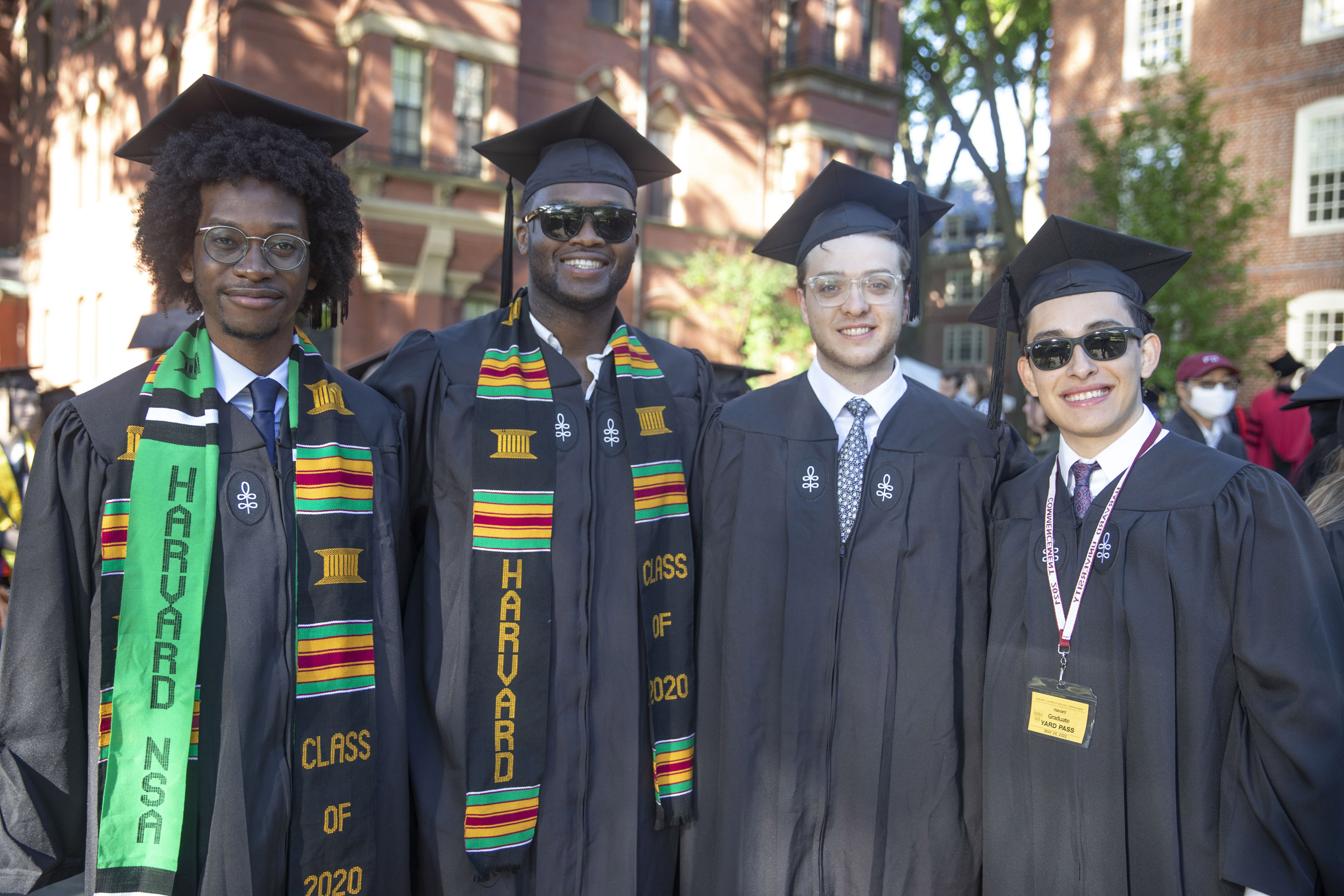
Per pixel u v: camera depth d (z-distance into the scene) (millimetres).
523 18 15664
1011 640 2363
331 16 13852
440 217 13961
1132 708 2139
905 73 25484
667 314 18109
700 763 2621
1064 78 17297
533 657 2412
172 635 1958
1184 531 2195
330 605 2127
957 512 2559
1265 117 15359
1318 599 2061
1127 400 2291
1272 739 2004
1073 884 2164
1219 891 2055
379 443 2355
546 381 2621
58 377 20781
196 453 2035
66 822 1968
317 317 2496
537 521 2480
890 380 2707
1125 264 2430
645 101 17141
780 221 2936
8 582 4957
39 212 22062
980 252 31500
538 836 2404
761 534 2617
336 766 2102
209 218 2074
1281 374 7359
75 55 19344
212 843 1946
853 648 2469
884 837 2416
